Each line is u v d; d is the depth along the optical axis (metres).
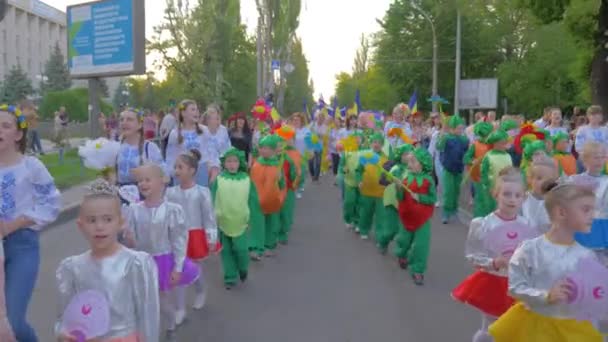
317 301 7.15
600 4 20.19
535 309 3.83
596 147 5.98
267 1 45.06
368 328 6.25
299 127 16.97
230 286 7.71
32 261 4.60
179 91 36.34
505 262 4.70
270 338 5.95
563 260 3.83
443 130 12.91
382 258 9.30
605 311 3.66
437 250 9.95
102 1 17.41
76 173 18.92
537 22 22.73
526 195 5.85
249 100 53.38
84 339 3.56
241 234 7.59
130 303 3.90
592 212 3.77
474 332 6.15
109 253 3.90
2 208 4.57
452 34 50.44
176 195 6.54
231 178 7.62
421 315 6.66
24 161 4.68
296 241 10.59
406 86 52.88
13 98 55.94
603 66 20.92
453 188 12.27
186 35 33.03
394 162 8.85
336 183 19.28
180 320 6.31
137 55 16.94
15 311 4.43
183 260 5.45
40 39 103.38
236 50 51.28
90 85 17.98
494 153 10.09
